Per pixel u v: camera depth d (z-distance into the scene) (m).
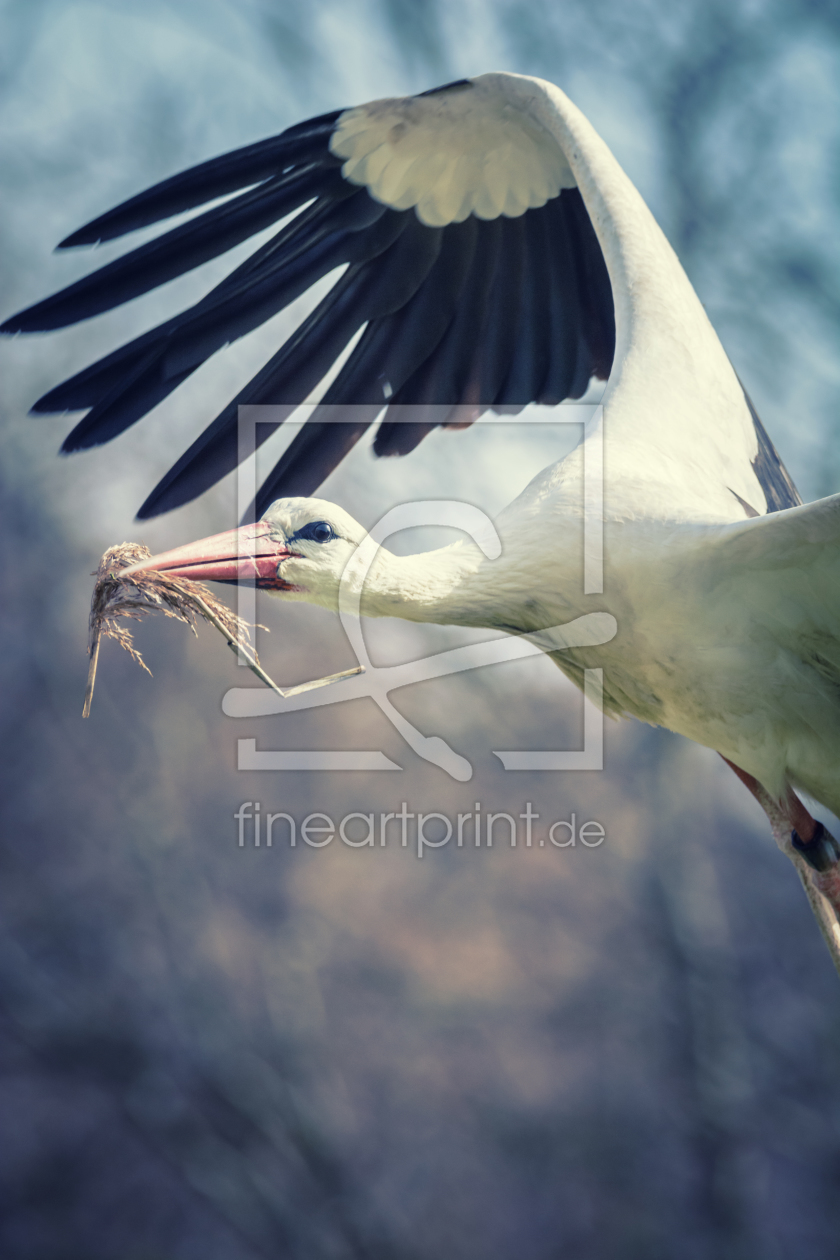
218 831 17.31
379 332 6.38
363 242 6.28
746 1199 14.62
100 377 5.90
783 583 4.93
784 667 5.15
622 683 5.48
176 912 16.91
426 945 17.73
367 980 17.55
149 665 16.97
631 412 5.55
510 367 6.59
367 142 6.14
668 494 5.26
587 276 6.61
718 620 5.09
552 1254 15.41
